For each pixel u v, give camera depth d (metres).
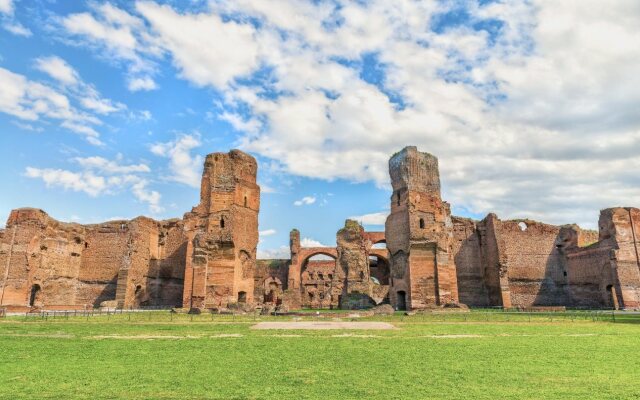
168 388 8.83
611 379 9.51
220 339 16.75
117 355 12.89
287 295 59.59
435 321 26.66
